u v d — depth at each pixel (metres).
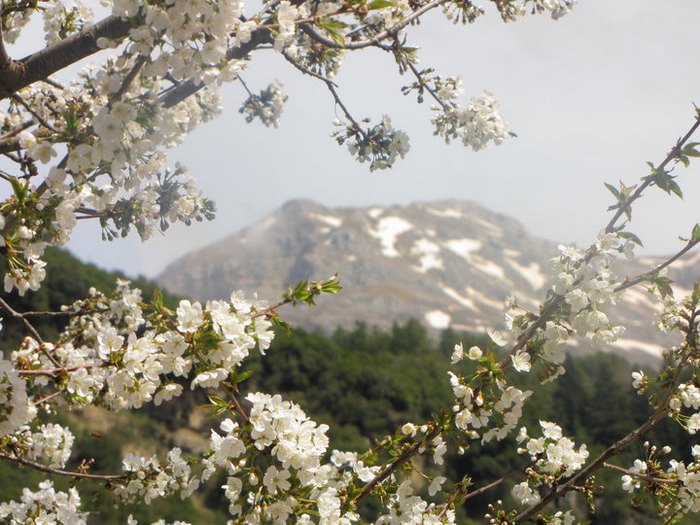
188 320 3.75
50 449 6.06
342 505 4.76
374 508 19.34
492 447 27.42
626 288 4.70
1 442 5.68
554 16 6.88
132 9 3.65
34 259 3.81
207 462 5.84
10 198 3.76
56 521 6.07
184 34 3.69
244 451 4.04
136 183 4.13
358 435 47.34
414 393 52.06
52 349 4.87
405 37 6.18
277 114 8.81
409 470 4.95
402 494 4.82
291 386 52.12
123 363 3.73
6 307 4.82
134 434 39.62
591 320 4.55
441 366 59.38
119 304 6.71
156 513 29.56
